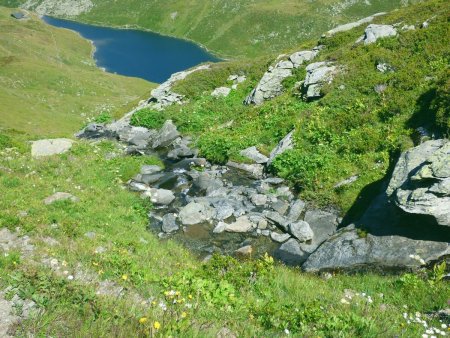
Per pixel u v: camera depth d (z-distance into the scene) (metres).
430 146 16.59
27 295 8.47
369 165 20.53
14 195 18.59
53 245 13.98
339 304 10.80
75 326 7.22
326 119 25.89
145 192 22.50
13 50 165.50
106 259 12.61
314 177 21.61
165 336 6.84
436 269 13.56
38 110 100.00
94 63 184.62
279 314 9.39
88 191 21.25
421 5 36.88
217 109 38.22
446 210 13.42
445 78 21.19
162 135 34.12
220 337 8.07
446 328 9.62
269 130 28.89
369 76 28.06
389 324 9.34
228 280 12.33
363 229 16.05
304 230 18.09
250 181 24.42
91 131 41.56
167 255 15.80
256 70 43.06
